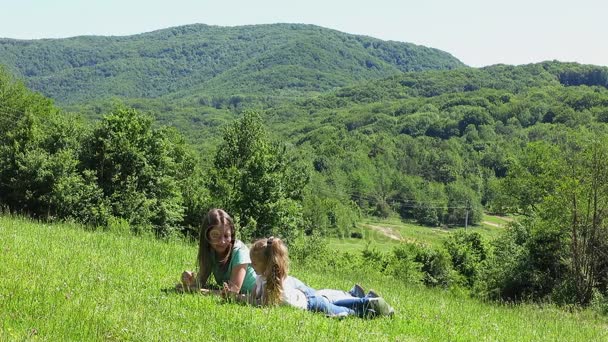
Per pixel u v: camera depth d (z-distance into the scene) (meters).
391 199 151.25
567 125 158.50
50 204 42.88
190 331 6.21
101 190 43.81
